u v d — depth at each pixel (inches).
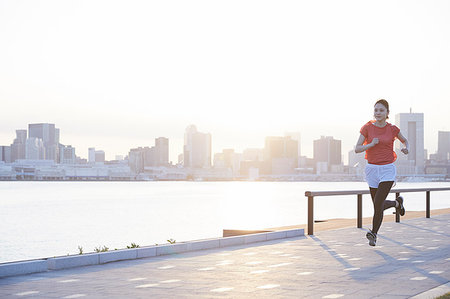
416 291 212.4
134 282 237.3
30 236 1817.2
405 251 344.8
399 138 347.6
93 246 1454.2
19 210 3457.2
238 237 386.0
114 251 305.4
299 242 399.2
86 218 2652.6
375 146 345.4
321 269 272.5
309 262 297.7
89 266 286.0
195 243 352.2
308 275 254.5
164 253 332.8
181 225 2135.8
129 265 289.3
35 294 209.9
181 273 261.9
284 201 4741.6
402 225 545.6
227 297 203.8
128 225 2185.0
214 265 288.4
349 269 272.4
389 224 557.9
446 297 189.3
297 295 206.5
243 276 252.4
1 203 4475.9
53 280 242.8
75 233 1881.2
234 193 7642.7
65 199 5349.4
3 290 218.7
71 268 279.0
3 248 1494.8
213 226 2066.9
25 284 232.7
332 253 336.2
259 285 228.8
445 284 223.1
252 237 398.0
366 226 539.2
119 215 2859.3
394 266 281.3
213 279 244.8
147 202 4621.1
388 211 1903.3
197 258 315.9
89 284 232.5
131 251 312.7
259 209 3321.9
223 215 2741.1
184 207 3715.6
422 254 330.3
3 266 252.7
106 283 235.1
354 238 425.7
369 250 350.9
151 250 325.1
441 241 403.2
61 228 2103.8
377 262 296.5
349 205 3831.2
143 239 1600.6
